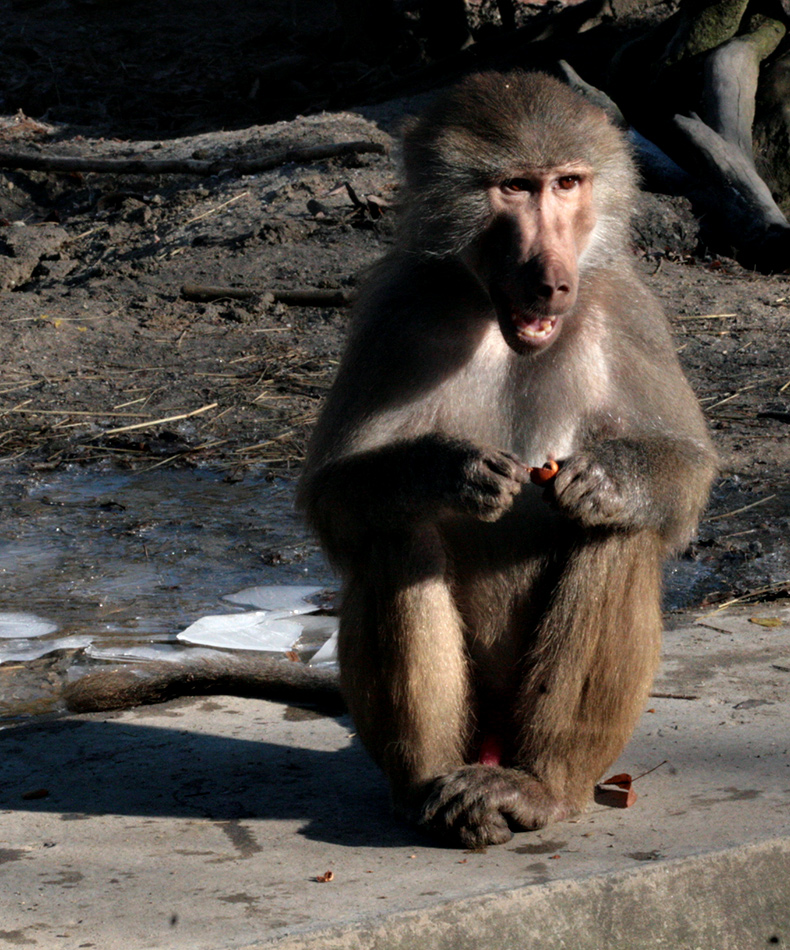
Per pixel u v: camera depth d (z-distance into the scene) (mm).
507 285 6602
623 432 7027
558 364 6988
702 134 26969
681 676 8586
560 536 6793
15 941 5117
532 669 6422
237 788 7000
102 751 7637
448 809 6102
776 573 11492
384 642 6230
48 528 13414
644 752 7281
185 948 5020
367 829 6398
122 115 41250
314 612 10992
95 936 5156
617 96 30438
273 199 27812
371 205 25438
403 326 6766
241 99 41562
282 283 23219
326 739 7809
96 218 30062
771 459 15055
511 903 5469
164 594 11461
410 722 6316
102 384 18812
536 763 6398
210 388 18625
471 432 6910
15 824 6512
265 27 48250
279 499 14336
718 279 24375
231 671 8570
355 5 41562
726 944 5766
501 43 37406
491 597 6887
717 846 5930
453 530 6773
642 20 37156
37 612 10992
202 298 22828
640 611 6297
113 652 9898
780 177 28047
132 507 14125
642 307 7156
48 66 45031
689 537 6672
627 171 7172
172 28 48219
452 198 6758
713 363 19391
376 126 32156
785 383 18188
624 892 5648
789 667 8719
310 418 17312
